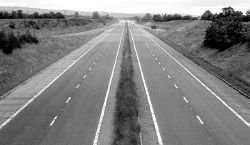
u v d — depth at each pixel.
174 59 62.94
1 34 56.25
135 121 27.89
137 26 189.00
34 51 61.09
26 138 25.05
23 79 44.44
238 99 36.38
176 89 40.28
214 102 35.16
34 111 31.41
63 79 44.75
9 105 33.19
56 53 67.25
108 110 31.64
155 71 50.97
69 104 33.62
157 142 24.44
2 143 24.16
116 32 130.75
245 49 57.03
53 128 27.08
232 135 26.12
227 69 52.41
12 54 53.19
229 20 66.19
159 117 29.97
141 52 72.06
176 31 110.75
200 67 54.97
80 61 59.31
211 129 27.36
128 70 48.53
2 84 41.19
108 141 24.41
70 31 118.56
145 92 38.62
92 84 42.03
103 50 74.31
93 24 167.25
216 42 66.81
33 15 138.25
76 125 27.73
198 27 99.00
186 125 28.16
